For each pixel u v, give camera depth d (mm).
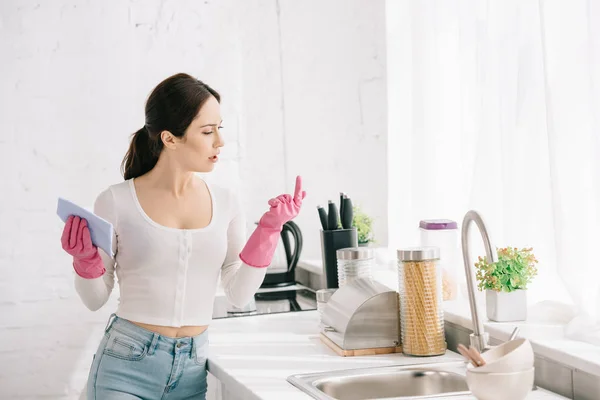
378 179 3623
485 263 2010
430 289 2014
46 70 3180
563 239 1868
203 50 3334
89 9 3215
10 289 3170
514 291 1975
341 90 3572
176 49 3303
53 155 3191
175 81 2041
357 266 2398
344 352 2074
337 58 3564
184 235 2059
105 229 1858
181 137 2035
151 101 2051
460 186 2602
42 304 3197
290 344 2246
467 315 2049
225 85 3365
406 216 2941
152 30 3277
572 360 1617
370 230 3090
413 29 2717
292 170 3527
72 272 3217
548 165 2086
